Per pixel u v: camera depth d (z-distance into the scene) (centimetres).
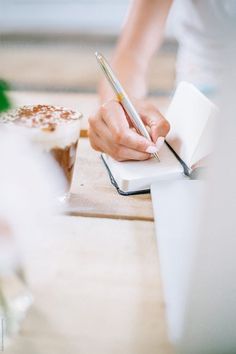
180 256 43
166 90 147
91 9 227
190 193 55
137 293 38
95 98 98
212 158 31
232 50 30
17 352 32
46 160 49
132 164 60
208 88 76
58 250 44
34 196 46
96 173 63
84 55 207
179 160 61
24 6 225
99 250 45
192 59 115
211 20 107
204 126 58
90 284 39
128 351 32
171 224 48
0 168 44
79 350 32
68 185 54
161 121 64
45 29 226
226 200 32
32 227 44
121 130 59
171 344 33
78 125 52
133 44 99
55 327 34
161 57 201
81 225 49
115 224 50
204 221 32
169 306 36
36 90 101
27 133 47
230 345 33
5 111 41
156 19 101
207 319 33
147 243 46
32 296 37
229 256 32
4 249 37
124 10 228
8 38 220
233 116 30
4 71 171
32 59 192
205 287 33
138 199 56
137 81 92
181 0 117
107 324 35
